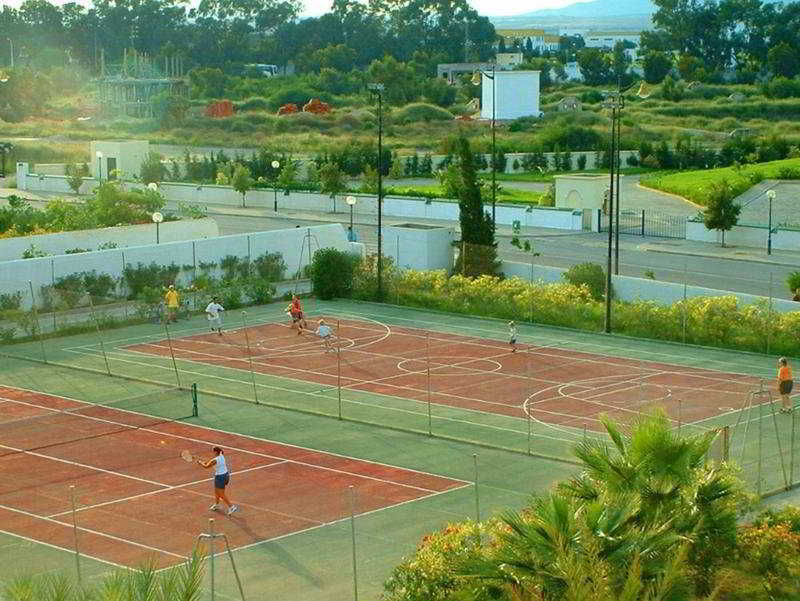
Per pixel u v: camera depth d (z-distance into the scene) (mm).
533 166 111938
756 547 23625
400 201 88875
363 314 57438
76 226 68812
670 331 51406
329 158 105688
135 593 16266
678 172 106938
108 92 157000
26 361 48531
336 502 31844
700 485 22312
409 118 141000
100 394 43344
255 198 94500
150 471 34625
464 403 41594
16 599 16672
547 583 18328
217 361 48344
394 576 23734
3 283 55125
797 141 115375
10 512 31344
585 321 53812
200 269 62062
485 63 197000
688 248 75250
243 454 36188
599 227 82312
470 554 20953
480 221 63812
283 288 63375
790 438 37031
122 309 57500
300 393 43219
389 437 37812
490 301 56906
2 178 107500
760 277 65750
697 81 166625
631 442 22641
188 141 130750
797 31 198500
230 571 27281
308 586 26438
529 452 35844
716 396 42188
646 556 18922
